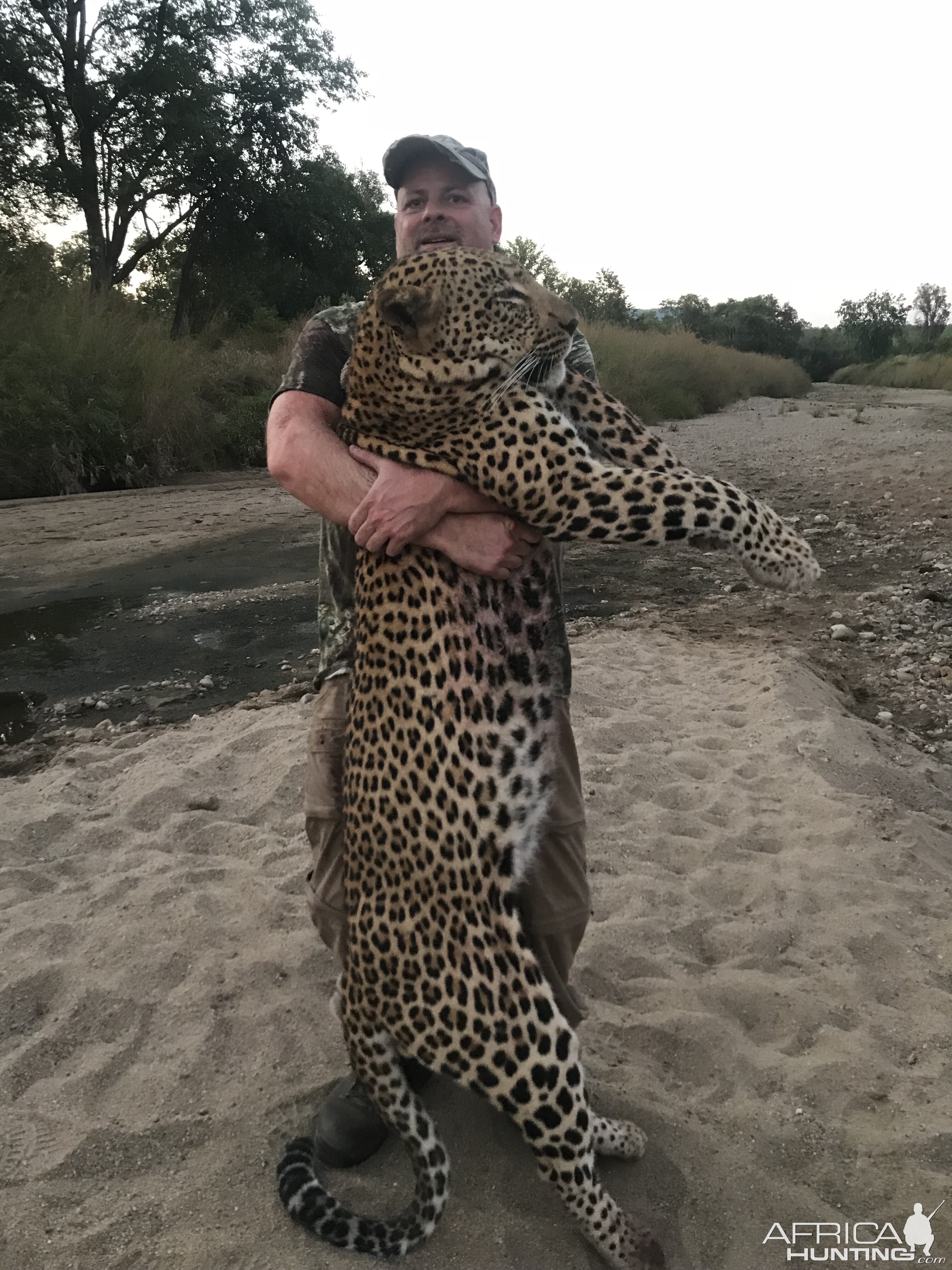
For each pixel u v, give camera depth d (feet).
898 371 166.40
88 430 47.37
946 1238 7.79
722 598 26.63
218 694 20.10
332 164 94.58
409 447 8.14
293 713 17.90
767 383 116.57
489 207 9.80
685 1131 8.84
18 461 45.57
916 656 21.81
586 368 9.27
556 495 7.57
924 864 13.35
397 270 8.05
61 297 54.60
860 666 21.58
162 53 78.18
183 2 81.00
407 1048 7.54
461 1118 9.03
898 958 11.43
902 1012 10.61
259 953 11.37
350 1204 8.25
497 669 7.87
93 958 11.33
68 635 24.54
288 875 12.96
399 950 7.55
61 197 81.61
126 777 15.93
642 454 8.68
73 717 19.26
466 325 7.87
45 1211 8.02
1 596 28.58
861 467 46.34
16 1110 9.18
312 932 11.74
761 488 42.68
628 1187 8.32
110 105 80.38
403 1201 8.29
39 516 39.81
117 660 22.53
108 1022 10.33
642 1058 9.84
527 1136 7.31
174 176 84.28
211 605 26.66
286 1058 9.78
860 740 17.28
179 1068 9.60
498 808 7.60
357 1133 8.50
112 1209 8.04
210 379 57.98
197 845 13.94
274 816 14.61
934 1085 9.41
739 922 12.16
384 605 7.92
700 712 18.29
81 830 14.32
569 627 23.90
